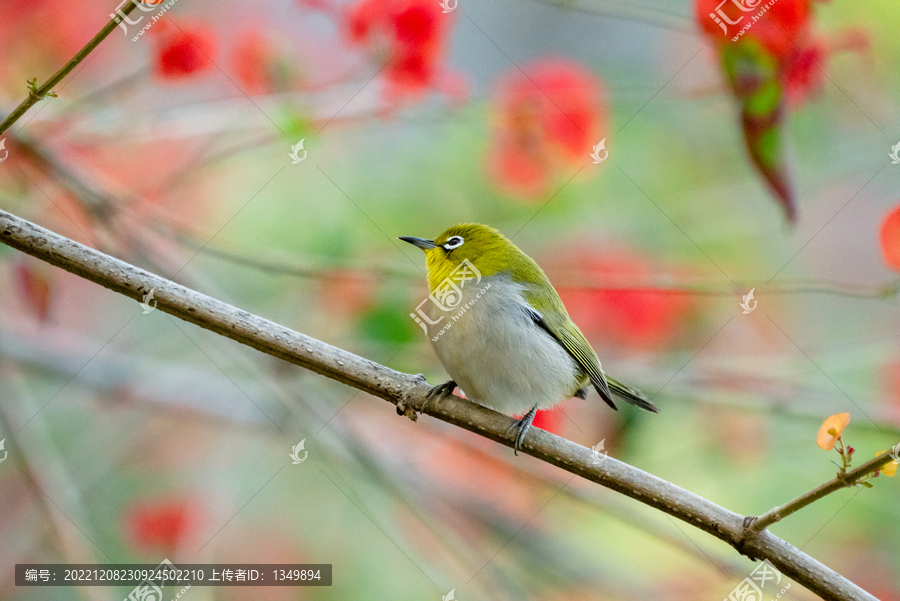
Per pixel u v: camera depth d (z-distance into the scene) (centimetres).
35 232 700
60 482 1020
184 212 1152
